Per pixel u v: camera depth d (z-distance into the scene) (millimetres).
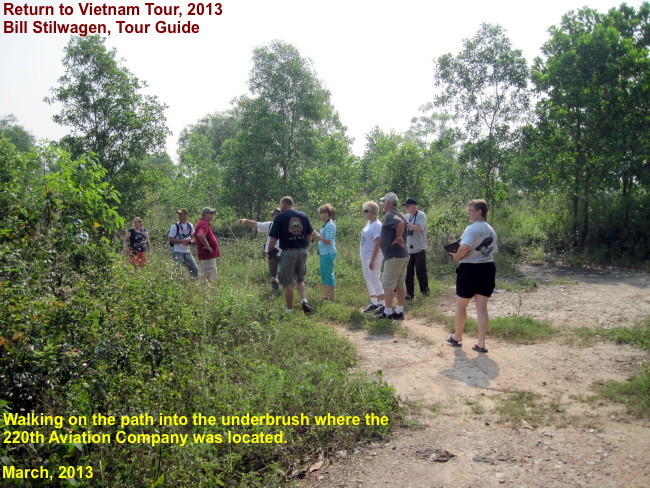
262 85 22328
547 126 14062
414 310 8133
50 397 3570
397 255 7398
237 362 5078
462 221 14047
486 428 4176
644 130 13125
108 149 16609
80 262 5316
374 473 3627
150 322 4984
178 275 7082
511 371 5359
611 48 13023
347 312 7801
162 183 18938
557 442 3877
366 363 5723
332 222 8805
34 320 3867
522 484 3377
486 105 14516
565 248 13914
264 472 3658
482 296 6027
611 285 10000
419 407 4594
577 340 6242
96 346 3992
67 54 16344
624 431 3961
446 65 14609
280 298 8078
